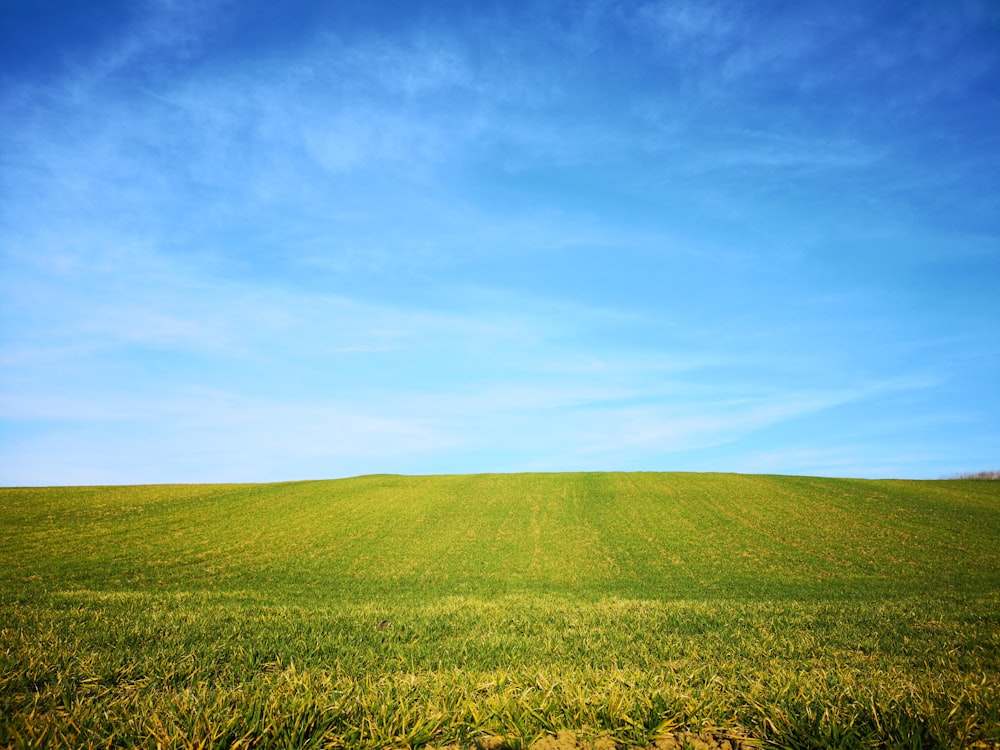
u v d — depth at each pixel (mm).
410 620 12539
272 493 52719
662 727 4656
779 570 28719
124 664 7375
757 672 6797
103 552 32031
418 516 42938
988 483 54438
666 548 33844
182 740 4238
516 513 43562
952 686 5504
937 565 29328
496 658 8836
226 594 19906
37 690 5949
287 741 4277
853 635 10859
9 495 49938
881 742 4340
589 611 14367
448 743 4582
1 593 17703
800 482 54188
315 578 27016
